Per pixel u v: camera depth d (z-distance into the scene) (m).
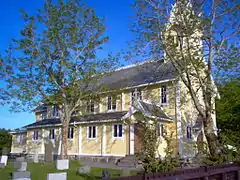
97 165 24.62
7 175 18.06
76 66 26.92
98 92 28.58
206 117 18.98
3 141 50.94
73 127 34.28
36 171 19.73
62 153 27.16
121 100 32.09
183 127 27.77
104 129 30.30
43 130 39.06
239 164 9.11
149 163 9.87
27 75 26.19
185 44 21.61
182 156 26.39
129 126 27.36
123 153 27.66
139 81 30.78
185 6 19.42
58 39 26.05
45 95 26.62
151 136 11.46
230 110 34.84
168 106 28.31
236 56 20.33
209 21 19.09
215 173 7.51
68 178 16.23
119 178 4.91
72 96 27.59
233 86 34.28
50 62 26.69
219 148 12.91
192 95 20.00
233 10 18.95
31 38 25.81
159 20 19.72
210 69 19.81
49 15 26.02
